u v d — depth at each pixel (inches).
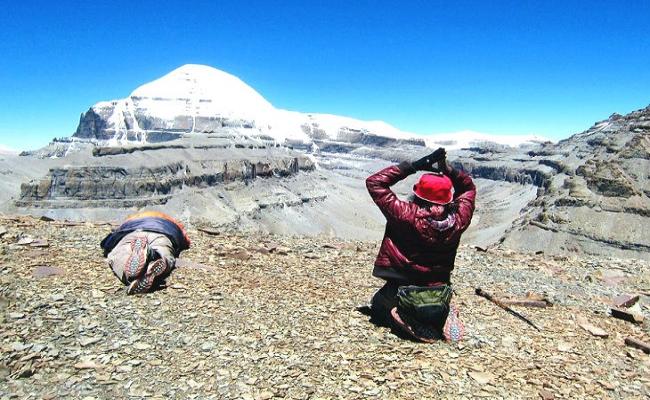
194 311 132.6
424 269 127.8
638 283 217.8
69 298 130.1
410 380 108.9
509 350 128.6
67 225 215.3
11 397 93.3
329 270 188.1
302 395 100.1
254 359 111.9
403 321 128.2
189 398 96.8
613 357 130.7
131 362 106.5
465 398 104.2
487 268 219.3
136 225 169.2
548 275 217.5
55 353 106.1
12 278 136.5
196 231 239.3
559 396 108.1
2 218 214.7
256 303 142.5
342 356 116.6
